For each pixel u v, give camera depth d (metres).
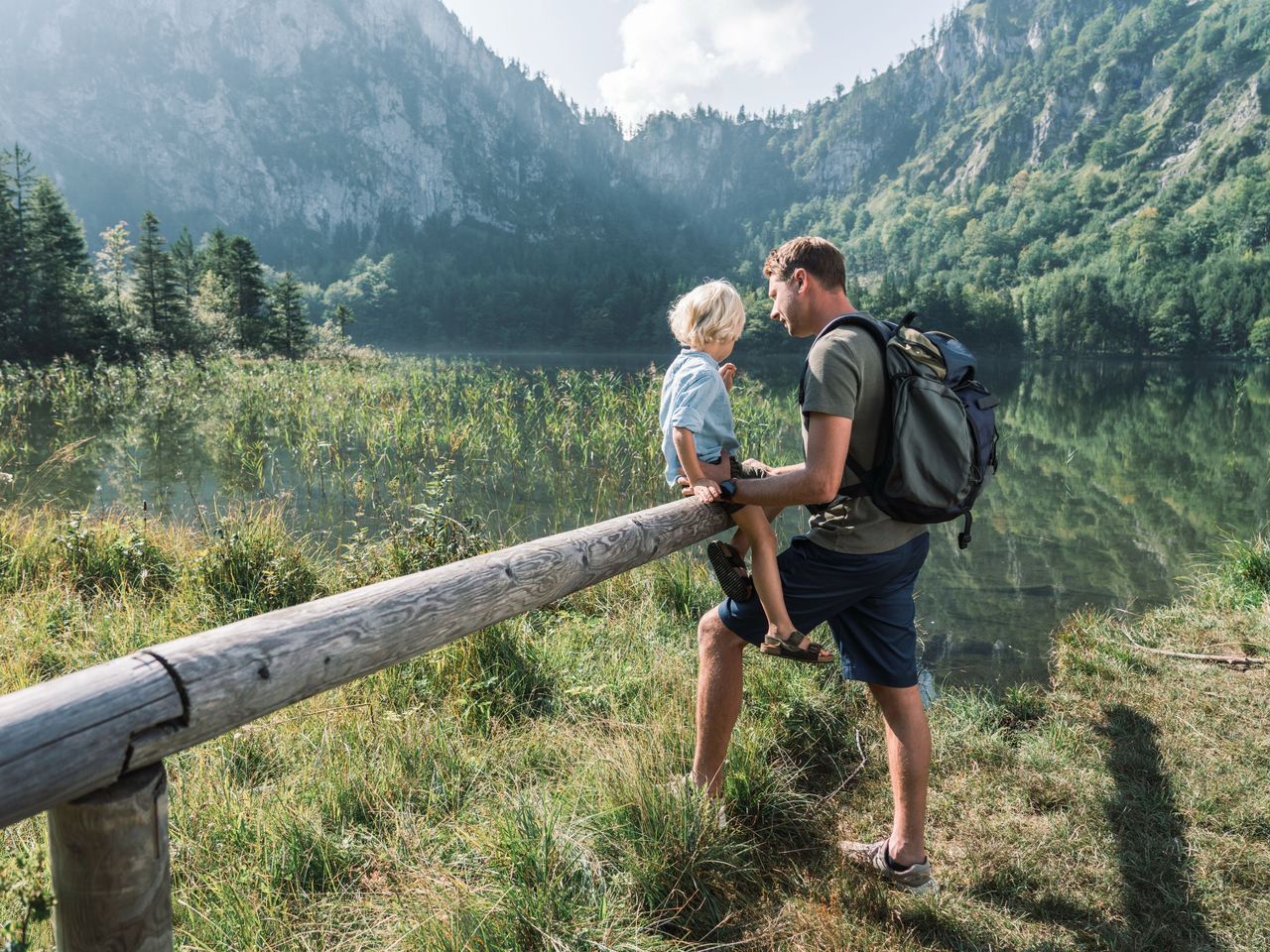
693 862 2.06
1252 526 7.92
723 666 2.25
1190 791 2.56
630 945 1.80
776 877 2.16
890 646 2.11
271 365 31.44
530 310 134.62
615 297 127.44
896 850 2.13
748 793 2.40
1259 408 23.30
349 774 2.45
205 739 1.00
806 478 1.89
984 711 3.26
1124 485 10.30
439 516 5.04
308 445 10.65
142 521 5.34
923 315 102.25
